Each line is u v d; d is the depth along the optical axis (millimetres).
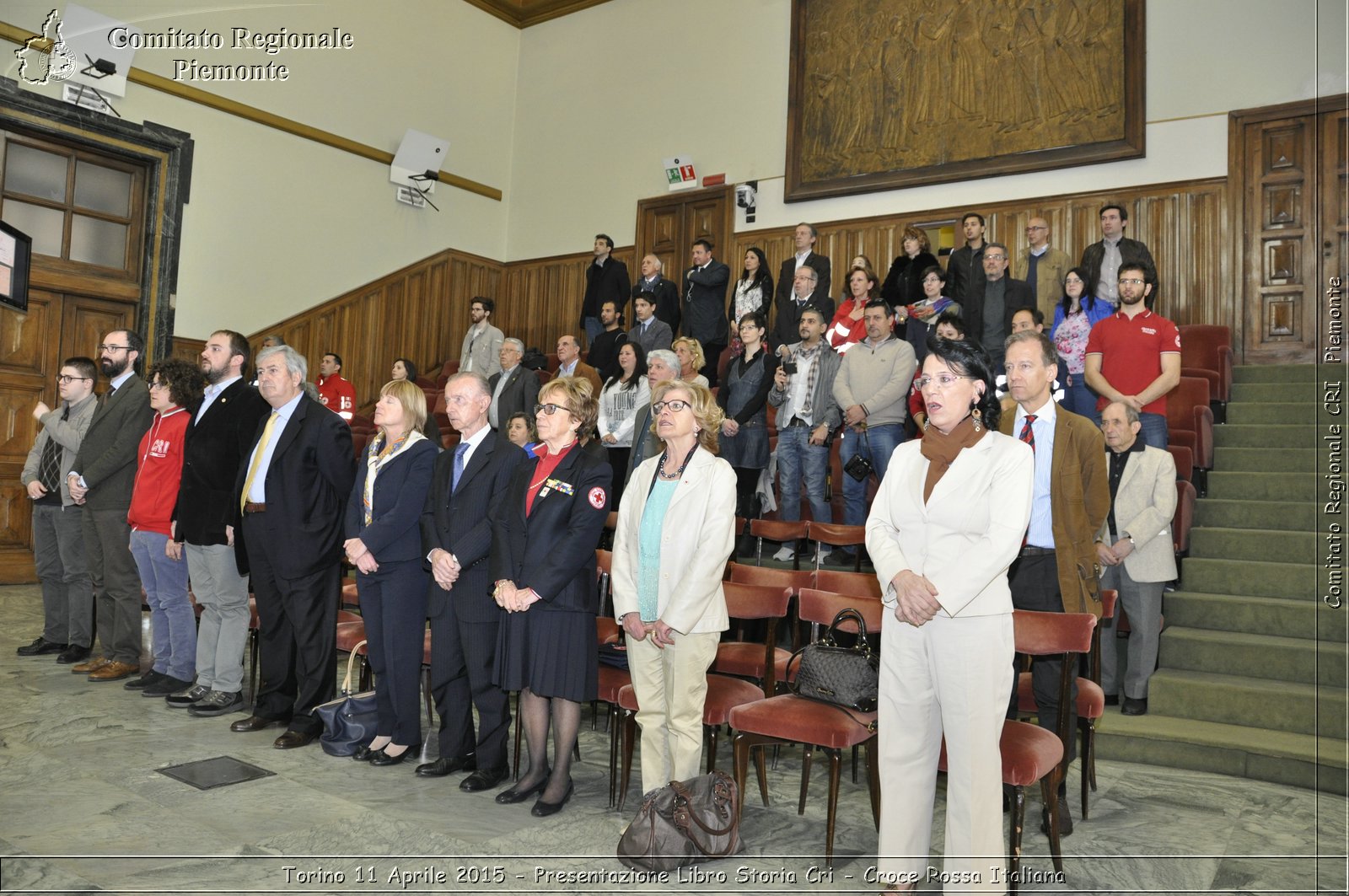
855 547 5238
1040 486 3168
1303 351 6820
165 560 4309
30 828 2773
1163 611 4668
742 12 9648
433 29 10383
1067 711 2846
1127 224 7504
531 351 7309
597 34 10672
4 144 7266
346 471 3832
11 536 7348
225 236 8602
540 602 3064
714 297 7699
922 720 2463
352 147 9594
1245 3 7152
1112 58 7598
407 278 10148
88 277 7730
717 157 9680
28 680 4453
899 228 8539
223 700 4070
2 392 7289
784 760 3840
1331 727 3797
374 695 3684
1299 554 4746
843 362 5355
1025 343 3180
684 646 2869
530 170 11055
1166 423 5051
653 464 3117
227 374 4160
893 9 8602
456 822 2945
